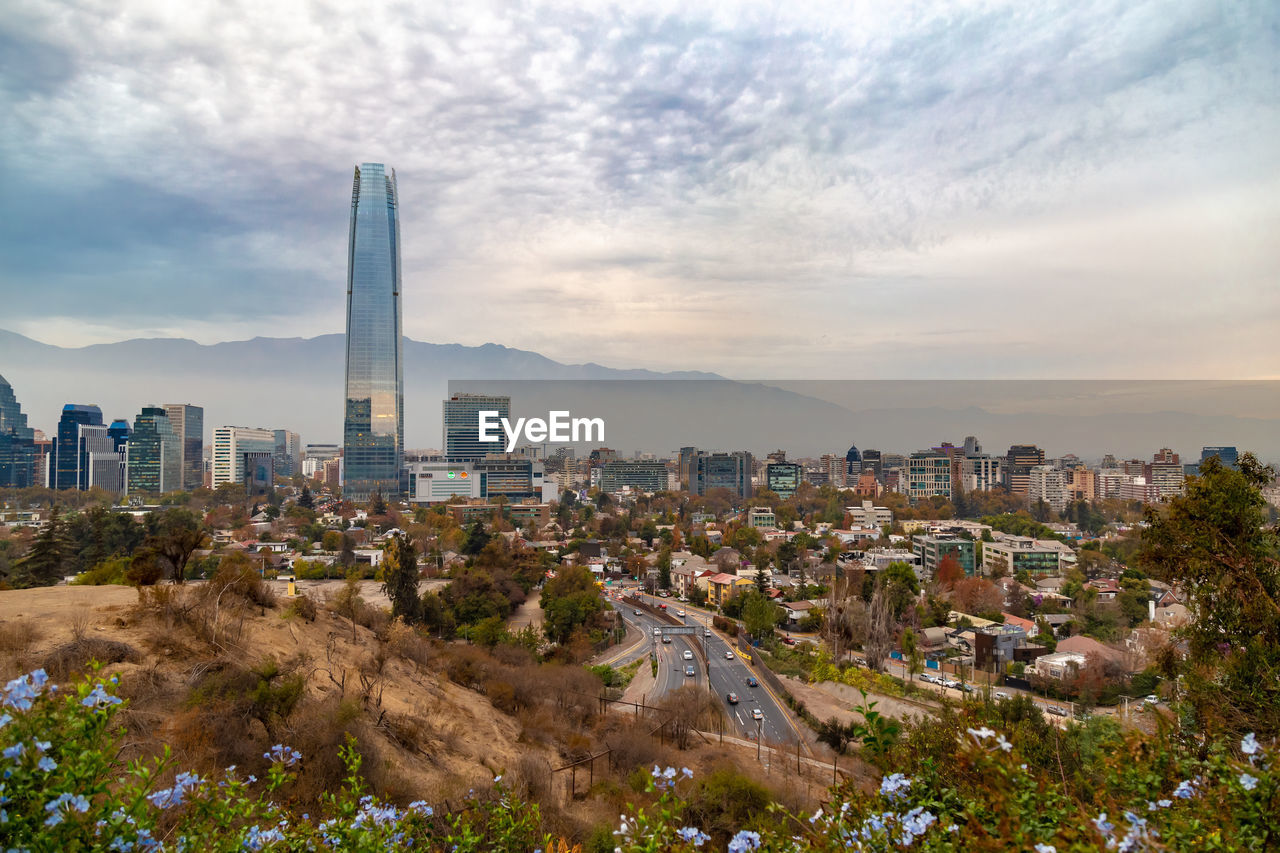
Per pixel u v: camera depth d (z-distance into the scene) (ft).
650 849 10.64
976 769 10.77
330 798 14.53
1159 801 10.00
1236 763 10.34
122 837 8.71
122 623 49.01
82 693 8.75
